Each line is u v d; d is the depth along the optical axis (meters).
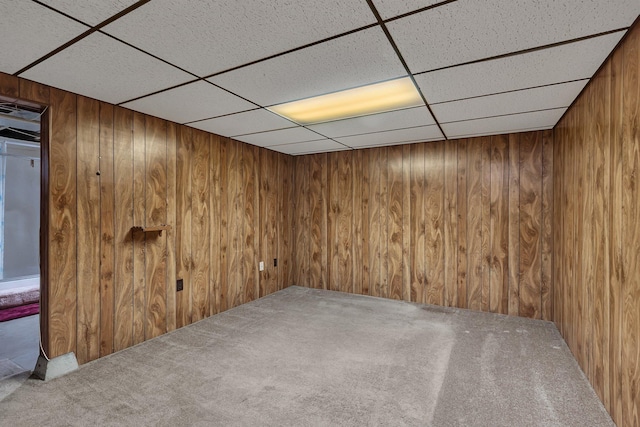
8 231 4.92
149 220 2.92
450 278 3.88
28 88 2.12
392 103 2.55
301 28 1.52
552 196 3.37
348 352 2.68
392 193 4.22
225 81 2.13
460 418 1.83
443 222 3.91
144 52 1.75
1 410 1.89
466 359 2.54
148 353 2.64
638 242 1.49
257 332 3.11
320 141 3.95
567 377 2.26
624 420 1.64
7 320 3.66
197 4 1.34
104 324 2.58
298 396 2.05
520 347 2.75
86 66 1.92
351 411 1.90
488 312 3.67
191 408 1.92
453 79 2.09
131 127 2.76
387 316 3.56
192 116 2.92
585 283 2.25
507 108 2.67
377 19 1.45
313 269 4.81
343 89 2.26
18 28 1.51
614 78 1.74
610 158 1.80
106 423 1.78
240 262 3.98
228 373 2.33
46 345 2.27
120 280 2.69
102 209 2.56
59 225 2.31
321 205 4.74
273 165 4.54
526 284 3.50
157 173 2.98
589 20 1.46
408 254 4.12
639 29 1.45
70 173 2.36
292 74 2.03
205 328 3.21
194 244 3.36
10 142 4.73
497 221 3.63
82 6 1.35
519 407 1.93
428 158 3.99
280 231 4.69
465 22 1.47
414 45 1.68
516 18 1.44
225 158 3.74
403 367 2.42
